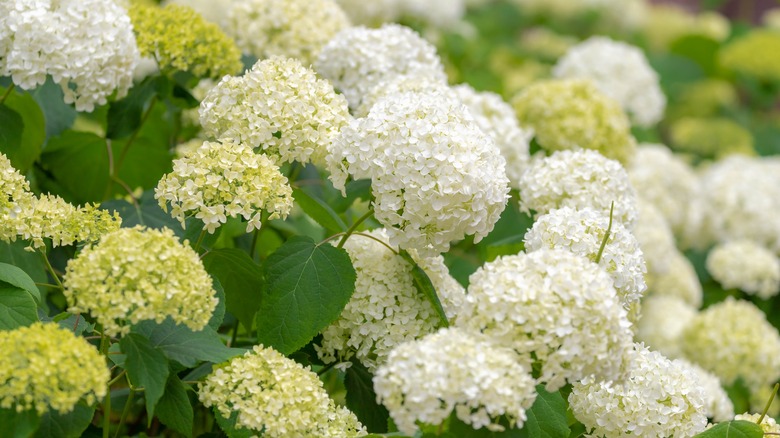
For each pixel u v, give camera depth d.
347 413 2.35
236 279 2.48
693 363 3.23
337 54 2.77
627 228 2.67
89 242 2.35
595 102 3.05
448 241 2.41
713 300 3.92
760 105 5.86
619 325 2.27
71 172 2.84
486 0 6.13
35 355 2.15
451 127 2.41
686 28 6.45
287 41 2.89
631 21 6.13
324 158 2.49
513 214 2.88
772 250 4.03
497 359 2.22
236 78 2.47
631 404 2.42
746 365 3.19
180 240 2.47
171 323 2.33
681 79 5.95
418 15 4.04
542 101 3.04
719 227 4.04
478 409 2.23
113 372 2.69
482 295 2.28
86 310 2.21
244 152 2.36
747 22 7.34
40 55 2.53
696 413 2.44
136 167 2.84
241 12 2.90
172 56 2.65
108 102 2.78
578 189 2.66
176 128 2.96
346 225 2.80
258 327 2.43
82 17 2.53
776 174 4.20
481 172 2.38
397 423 2.21
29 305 2.32
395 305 2.47
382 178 2.39
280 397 2.29
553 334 2.25
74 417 2.28
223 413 2.29
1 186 2.34
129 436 2.58
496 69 4.88
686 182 3.85
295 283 2.44
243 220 2.66
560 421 2.42
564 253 2.31
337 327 2.48
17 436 2.17
